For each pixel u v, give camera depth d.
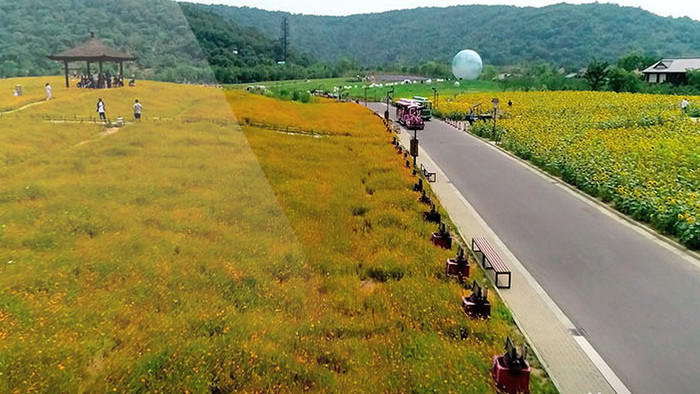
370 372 4.27
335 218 5.05
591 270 10.09
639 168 17.25
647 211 13.38
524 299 8.70
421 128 32.81
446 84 74.75
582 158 19.44
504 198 15.71
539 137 25.61
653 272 10.05
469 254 10.70
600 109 38.88
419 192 13.97
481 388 5.38
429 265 8.51
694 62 62.44
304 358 2.58
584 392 6.14
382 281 7.16
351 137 20.75
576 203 15.26
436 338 6.00
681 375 6.60
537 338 7.37
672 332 7.70
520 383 5.59
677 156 19.14
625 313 8.29
